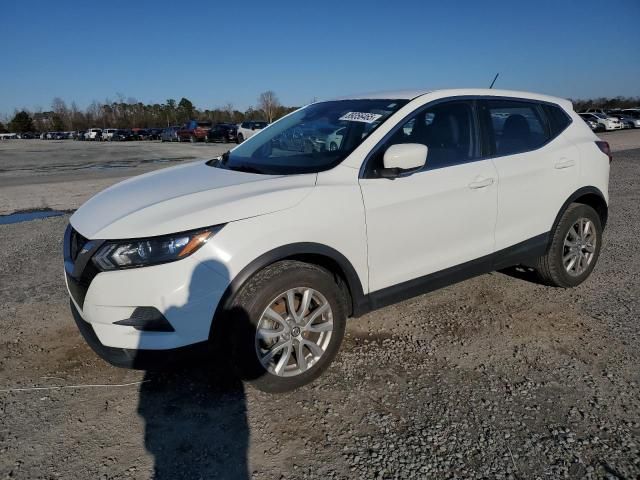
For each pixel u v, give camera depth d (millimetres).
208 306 2652
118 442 2578
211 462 2430
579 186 4270
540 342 3527
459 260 3600
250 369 2795
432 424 2672
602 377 3076
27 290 4648
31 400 2943
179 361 2682
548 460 2396
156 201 2896
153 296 2578
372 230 3107
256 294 2725
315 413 2789
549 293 4367
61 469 2393
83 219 2994
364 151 3178
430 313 4020
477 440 2541
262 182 3018
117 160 22203
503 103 3961
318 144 3492
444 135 3564
